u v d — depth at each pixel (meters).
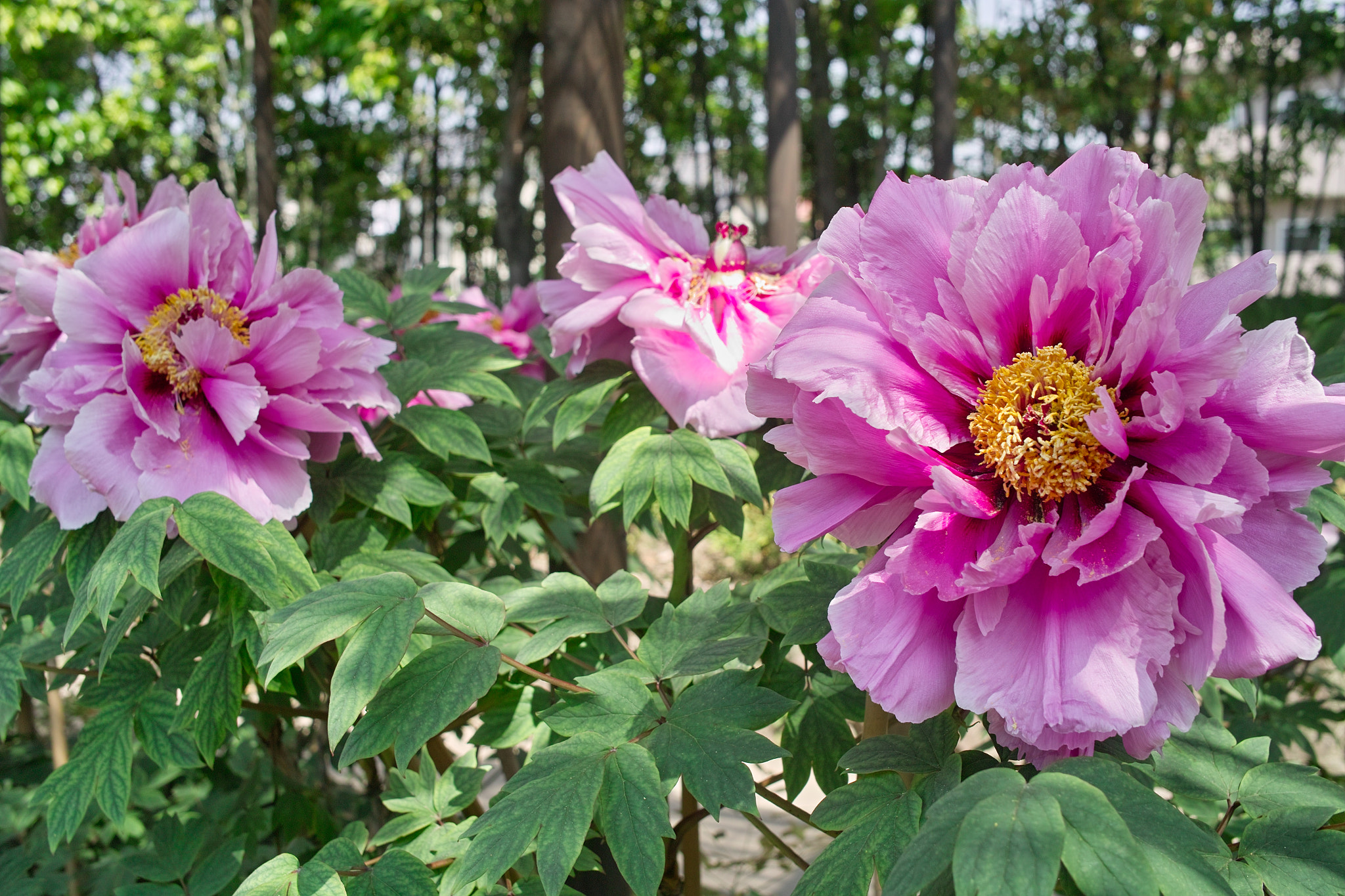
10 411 0.67
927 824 0.35
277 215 0.57
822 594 0.51
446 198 6.37
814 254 0.59
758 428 0.60
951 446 0.40
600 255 0.57
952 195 0.42
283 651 0.41
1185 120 4.40
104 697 0.54
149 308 0.56
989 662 0.38
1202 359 0.37
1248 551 0.38
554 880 0.38
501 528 0.64
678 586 0.61
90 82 5.70
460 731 0.61
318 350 0.53
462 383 0.61
